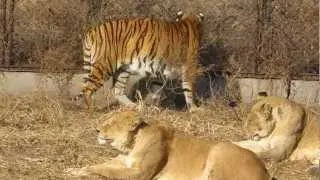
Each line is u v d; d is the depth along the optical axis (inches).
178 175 369.1
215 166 358.9
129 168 372.8
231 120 560.1
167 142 373.7
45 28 630.5
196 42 613.9
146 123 376.8
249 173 351.6
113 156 442.6
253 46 631.8
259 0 629.3
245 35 641.0
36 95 578.9
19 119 523.2
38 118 529.7
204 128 526.9
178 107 617.9
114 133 373.1
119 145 373.7
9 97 582.2
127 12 658.2
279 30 625.3
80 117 550.0
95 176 386.6
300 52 622.5
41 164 420.2
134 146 373.4
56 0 641.0
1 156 432.8
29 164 419.5
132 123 370.0
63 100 592.1
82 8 641.0
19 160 426.3
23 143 464.4
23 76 616.1
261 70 625.3
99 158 437.4
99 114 565.0
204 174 364.5
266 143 451.5
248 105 585.3
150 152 368.8
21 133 489.7
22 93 613.6
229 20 651.5
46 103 557.9
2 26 625.6
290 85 619.2
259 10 628.7
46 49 624.4
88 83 597.3
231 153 359.6
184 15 641.0
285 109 451.5
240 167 353.4
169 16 671.1
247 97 619.2
